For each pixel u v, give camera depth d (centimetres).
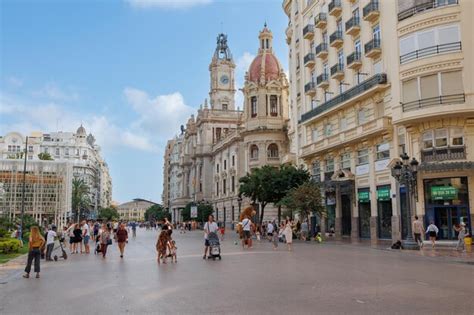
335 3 4050
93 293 1127
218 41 10406
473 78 2731
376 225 3425
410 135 3039
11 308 952
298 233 4006
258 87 6650
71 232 2692
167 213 13000
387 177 3303
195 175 10188
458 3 2811
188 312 878
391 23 3191
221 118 9638
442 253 2212
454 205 2812
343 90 3981
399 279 1312
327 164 4253
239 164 7362
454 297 1017
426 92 2898
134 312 888
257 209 6288
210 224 2048
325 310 879
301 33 4922
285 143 6469
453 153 2803
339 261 1873
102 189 17662
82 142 13350
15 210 5531
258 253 2330
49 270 1702
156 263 1875
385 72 3309
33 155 12088
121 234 2206
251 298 1012
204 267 1678
